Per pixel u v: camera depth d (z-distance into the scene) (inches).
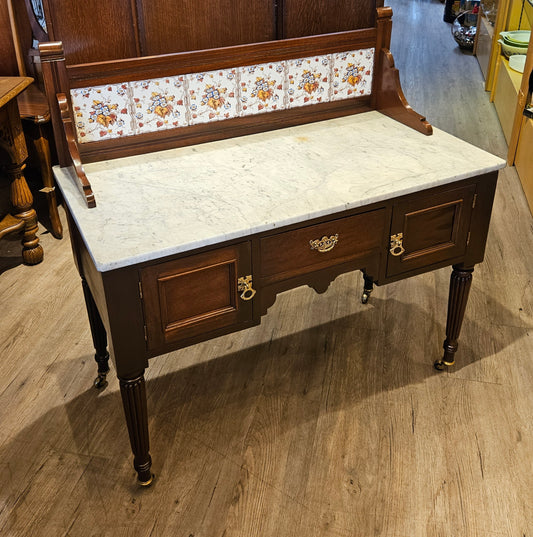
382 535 67.3
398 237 71.7
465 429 79.9
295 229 64.9
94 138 72.2
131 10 68.5
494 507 70.1
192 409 83.4
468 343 94.4
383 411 82.7
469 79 209.2
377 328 98.0
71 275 111.0
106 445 78.4
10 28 119.2
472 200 74.4
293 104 81.3
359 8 80.1
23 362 91.5
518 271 111.2
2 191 138.2
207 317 65.1
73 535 67.6
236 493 72.1
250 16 75.2
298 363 91.2
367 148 76.7
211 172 71.4
